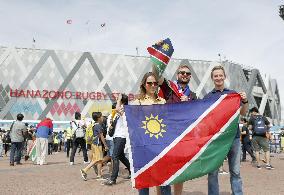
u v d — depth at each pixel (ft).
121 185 25.00
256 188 23.30
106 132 30.89
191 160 13.25
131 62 187.42
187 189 23.11
